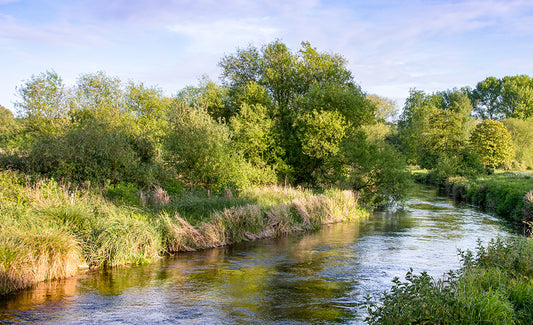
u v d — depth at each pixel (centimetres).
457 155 4928
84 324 702
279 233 1686
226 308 792
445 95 9975
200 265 1153
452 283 730
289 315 754
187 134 2042
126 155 1773
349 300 844
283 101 3494
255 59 3641
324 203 2075
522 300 707
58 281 966
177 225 1377
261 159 2844
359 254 1297
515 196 2288
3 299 827
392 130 7538
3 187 1307
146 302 825
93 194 1471
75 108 2430
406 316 577
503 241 1027
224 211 1562
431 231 1756
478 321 588
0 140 2498
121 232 1184
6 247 896
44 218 1101
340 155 2722
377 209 2628
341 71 3453
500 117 8812
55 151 1619
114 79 2633
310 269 1111
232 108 3384
